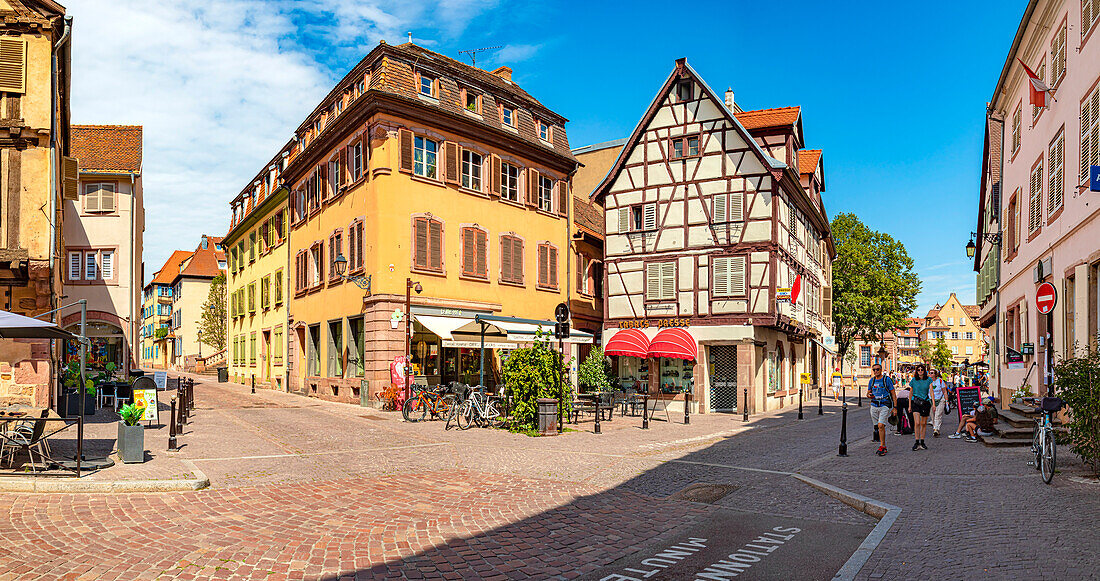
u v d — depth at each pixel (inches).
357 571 257.9
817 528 325.1
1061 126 607.5
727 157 1047.6
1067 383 389.4
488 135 1061.1
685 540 306.7
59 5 684.1
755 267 1013.2
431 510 357.1
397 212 935.0
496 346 938.1
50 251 665.0
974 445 557.3
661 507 373.4
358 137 987.3
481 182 1067.3
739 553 284.4
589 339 1170.0
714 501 386.9
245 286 1560.0
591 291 1311.5
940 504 343.9
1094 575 229.0
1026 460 459.5
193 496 370.0
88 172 1233.4
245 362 1537.9
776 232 1007.6
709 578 251.1
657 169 1103.0
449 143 1007.6
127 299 1248.8
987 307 1148.5
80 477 391.9
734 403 1034.1
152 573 248.1
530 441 619.8
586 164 1514.5
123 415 457.4
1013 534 280.7
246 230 1565.0
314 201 1149.1
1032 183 722.2
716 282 1039.0
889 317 1795.0
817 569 260.1
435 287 974.4
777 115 1144.2
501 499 386.6
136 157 1277.1
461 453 545.0
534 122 1166.3
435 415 785.6
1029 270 738.2
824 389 1637.6
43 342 664.4
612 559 278.1
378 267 917.8
